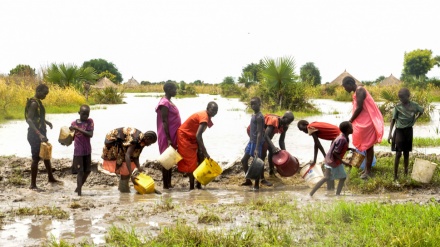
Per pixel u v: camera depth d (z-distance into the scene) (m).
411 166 10.00
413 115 8.99
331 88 61.94
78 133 8.69
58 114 29.11
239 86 75.94
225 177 10.34
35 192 8.93
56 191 9.11
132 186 9.70
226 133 18.95
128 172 8.97
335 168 8.38
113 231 5.93
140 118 26.17
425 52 111.19
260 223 6.38
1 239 5.91
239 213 7.06
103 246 5.57
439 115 28.62
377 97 47.91
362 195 8.55
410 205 6.79
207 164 9.18
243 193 8.95
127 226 6.43
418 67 111.19
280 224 6.41
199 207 7.52
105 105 41.25
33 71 45.72
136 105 41.72
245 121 24.67
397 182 8.96
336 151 8.27
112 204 7.84
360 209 6.61
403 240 5.30
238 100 53.12
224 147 14.92
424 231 5.48
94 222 6.68
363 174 9.38
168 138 9.43
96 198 8.44
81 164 8.72
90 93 46.22
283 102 32.28
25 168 10.23
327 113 31.05
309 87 33.62
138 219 6.81
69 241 5.82
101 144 15.16
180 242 5.46
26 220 6.79
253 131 9.48
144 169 10.59
